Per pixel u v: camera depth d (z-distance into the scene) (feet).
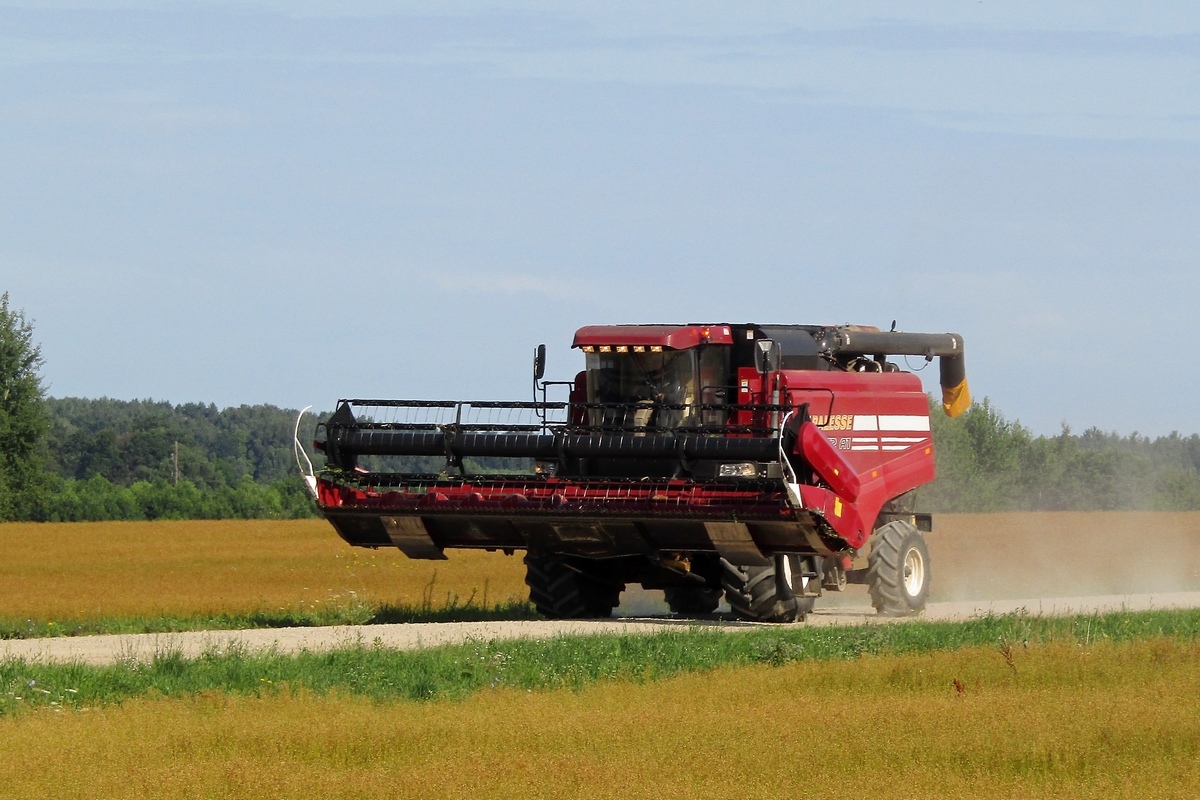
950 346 260.83
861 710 126.62
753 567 221.46
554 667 157.69
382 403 234.58
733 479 213.46
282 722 120.67
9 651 180.45
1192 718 121.70
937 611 252.42
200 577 397.80
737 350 234.17
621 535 219.41
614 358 233.14
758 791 96.94
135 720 121.49
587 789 97.25
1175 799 96.43
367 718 122.72
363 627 217.56
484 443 227.61
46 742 112.27
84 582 374.02
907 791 97.71
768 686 144.25
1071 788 98.78
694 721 121.60
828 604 279.49
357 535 234.79
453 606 274.36
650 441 219.00
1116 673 151.23
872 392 238.27
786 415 221.05
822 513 209.36
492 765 104.22
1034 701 132.16
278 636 202.69
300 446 231.91
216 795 97.71
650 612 268.62
